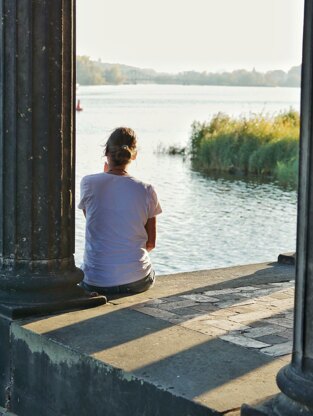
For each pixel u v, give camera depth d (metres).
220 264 11.53
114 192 5.41
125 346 4.27
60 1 4.79
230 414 3.41
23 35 4.73
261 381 3.77
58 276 4.90
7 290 4.86
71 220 4.98
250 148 27.81
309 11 3.06
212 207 18.41
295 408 3.15
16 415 4.62
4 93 4.79
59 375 4.32
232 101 141.38
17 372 4.64
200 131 30.92
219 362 4.03
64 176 4.91
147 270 5.52
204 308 5.12
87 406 4.14
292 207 18.69
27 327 4.59
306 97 3.09
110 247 5.39
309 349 3.14
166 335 4.48
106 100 144.62
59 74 4.82
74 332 4.50
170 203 19.08
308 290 3.13
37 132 4.79
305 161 3.11
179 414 3.60
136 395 3.84
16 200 4.82
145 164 29.80
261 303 5.30
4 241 4.88
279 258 6.82
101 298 5.11
